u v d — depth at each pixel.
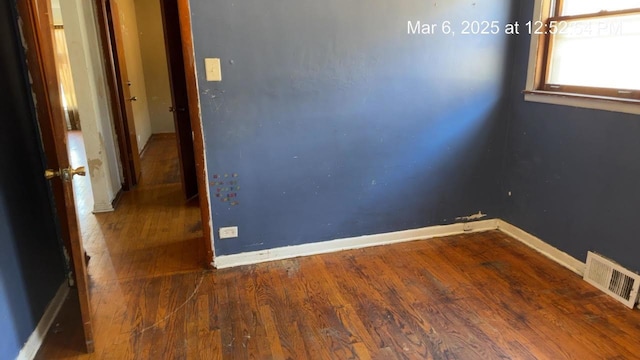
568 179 2.58
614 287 2.31
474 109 2.94
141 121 6.45
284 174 2.69
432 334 2.05
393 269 2.67
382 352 1.94
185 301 2.36
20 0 2.02
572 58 2.56
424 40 2.71
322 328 2.11
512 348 1.95
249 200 2.67
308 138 2.67
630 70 2.21
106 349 1.98
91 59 3.68
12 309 1.81
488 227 3.23
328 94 2.62
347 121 2.71
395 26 2.63
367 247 2.97
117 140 4.26
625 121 2.19
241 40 2.40
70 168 1.73
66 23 3.37
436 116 2.88
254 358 1.91
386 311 2.24
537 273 2.59
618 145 2.24
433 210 3.07
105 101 4.02
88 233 3.29
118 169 4.28
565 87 2.59
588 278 2.47
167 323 2.17
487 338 2.02
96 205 3.74
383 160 2.85
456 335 2.04
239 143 2.56
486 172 3.11
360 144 2.78
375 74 2.68
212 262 2.71
